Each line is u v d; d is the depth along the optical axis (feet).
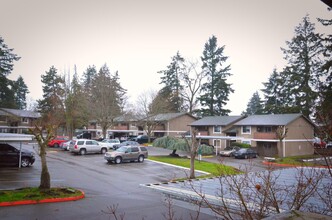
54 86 205.98
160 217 32.35
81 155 102.63
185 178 60.29
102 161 89.56
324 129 16.33
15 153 71.77
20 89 299.17
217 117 169.27
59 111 143.95
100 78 166.81
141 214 33.76
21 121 189.98
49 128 46.42
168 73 229.66
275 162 88.94
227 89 208.03
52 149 118.93
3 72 194.08
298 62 165.17
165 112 179.11
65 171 68.23
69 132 146.00
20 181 53.01
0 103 196.85
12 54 199.00
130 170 74.79
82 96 153.48
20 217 31.58
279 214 8.73
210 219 30.66
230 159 112.68
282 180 32.55
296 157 114.83
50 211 34.45
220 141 153.99
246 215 15.19
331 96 91.97
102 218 31.89
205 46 216.95
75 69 160.45
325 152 16.31
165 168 79.56
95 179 60.23
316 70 152.46
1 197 38.47
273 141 131.13
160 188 43.93
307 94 152.46
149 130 170.50
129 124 195.21
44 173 44.68
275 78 206.59
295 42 166.20
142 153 91.86
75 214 33.37
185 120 191.11
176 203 38.24
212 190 35.27
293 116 134.92
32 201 38.24
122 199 42.42
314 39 156.97
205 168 80.02
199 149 96.53
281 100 195.11
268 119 139.74
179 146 102.17
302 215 8.50
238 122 148.56
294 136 132.87
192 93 193.57
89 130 223.71
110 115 155.84
